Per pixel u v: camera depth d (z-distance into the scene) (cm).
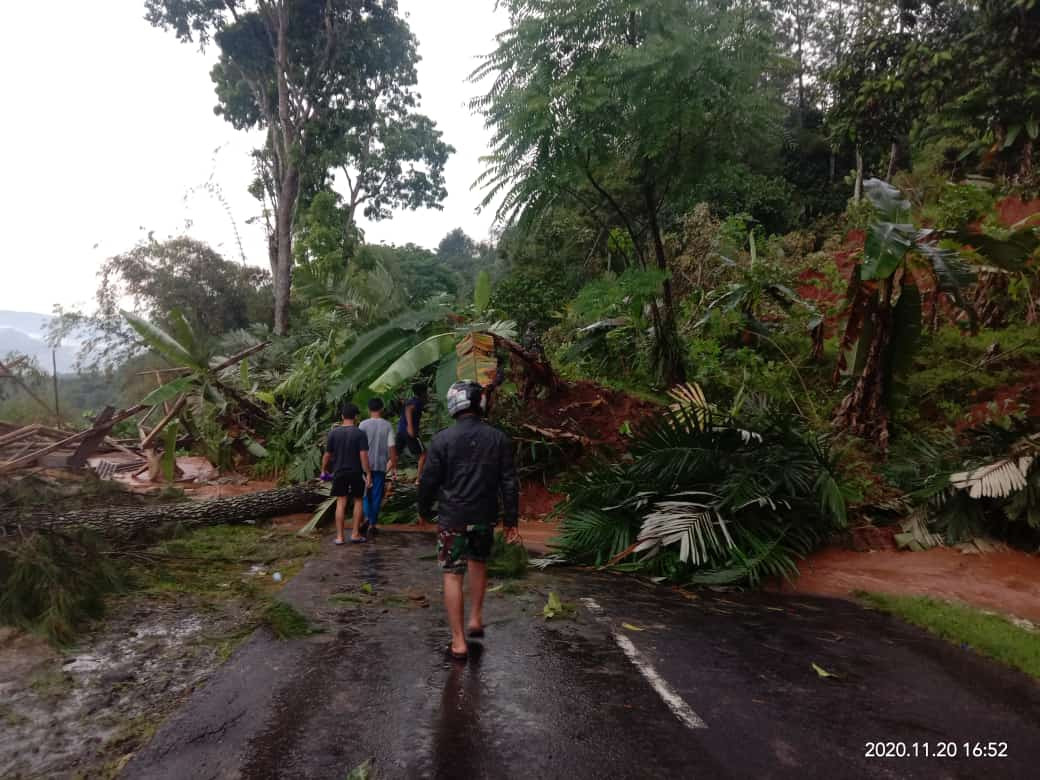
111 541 668
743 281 1370
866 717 360
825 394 1205
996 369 1195
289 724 324
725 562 655
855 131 1680
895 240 915
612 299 1136
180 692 365
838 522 704
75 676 379
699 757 309
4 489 725
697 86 1012
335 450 751
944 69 1469
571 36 1029
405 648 431
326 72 2930
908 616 551
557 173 1059
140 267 3231
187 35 2909
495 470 437
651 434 745
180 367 1244
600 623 501
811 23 2839
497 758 299
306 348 1362
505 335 1029
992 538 757
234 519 833
